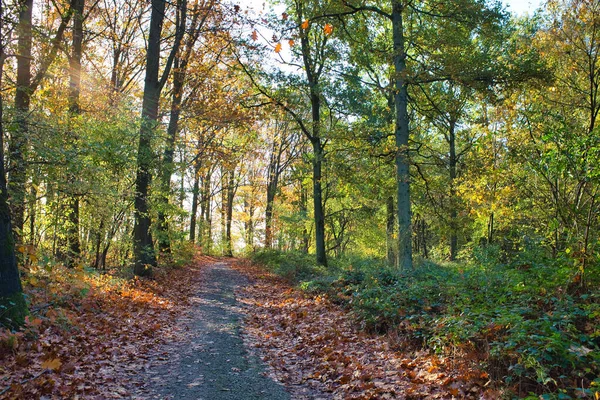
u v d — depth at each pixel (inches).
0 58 374.3
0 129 277.3
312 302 486.3
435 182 723.4
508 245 676.1
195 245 1528.1
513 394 186.1
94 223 597.3
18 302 267.0
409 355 271.3
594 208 335.0
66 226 538.9
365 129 659.4
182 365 269.0
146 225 639.1
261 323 419.2
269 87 813.9
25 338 255.6
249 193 1780.3
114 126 494.9
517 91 592.4
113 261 820.6
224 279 842.2
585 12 562.3
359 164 709.3
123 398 206.5
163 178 703.7
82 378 220.7
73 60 569.6
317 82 849.5
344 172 708.7
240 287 712.4
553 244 461.7
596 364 187.2
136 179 616.4
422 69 591.2
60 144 404.2
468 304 301.1
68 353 257.8
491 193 646.5
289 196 1411.2
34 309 315.3
